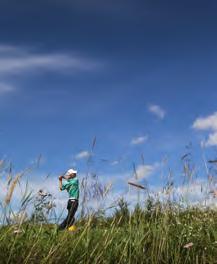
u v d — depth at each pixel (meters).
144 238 7.68
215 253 7.57
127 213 8.13
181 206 8.87
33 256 6.57
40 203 7.19
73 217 7.61
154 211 8.35
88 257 6.82
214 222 8.69
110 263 7.00
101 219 7.83
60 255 6.70
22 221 6.86
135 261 7.17
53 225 7.40
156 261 7.20
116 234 7.61
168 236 7.77
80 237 6.99
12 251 6.55
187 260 7.41
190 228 8.16
